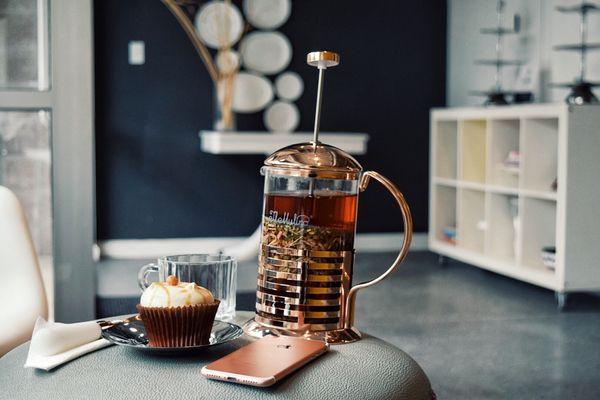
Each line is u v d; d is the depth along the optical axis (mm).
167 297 1141
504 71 5203
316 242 1222
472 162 5039
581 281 3941
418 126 5883
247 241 5191
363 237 5824
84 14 2703
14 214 1739
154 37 5336
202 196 5508
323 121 5691
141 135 5375
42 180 2756
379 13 5738
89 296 2762
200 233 5523
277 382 1051
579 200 3916
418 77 5855
